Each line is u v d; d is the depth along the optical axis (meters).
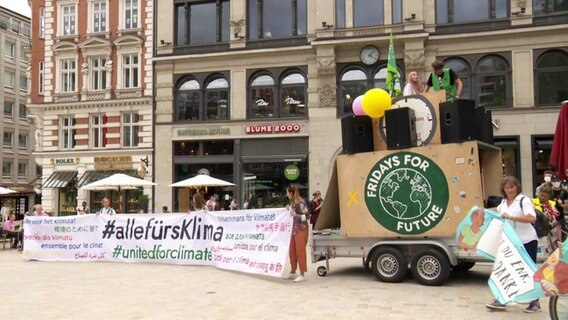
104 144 30.50
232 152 27.73
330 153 25.95
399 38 24.89
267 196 26.97
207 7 28.92
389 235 10.55
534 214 7.50
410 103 10.69
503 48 24.34
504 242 7.71
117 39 30.09
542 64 24.06
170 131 28.56
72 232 15.31
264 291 9.78
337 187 11.51
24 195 43.00
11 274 12.52
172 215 14.09
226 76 28.09
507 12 24.61
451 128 10.09
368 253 10.81
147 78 29.48
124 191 29.92
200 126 27.95
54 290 10.14
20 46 57.88
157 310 8.20
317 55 26.14
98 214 15.09
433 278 10.02
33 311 8.27
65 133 31.73
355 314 7.79
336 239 11.16
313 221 18.02
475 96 24.61
